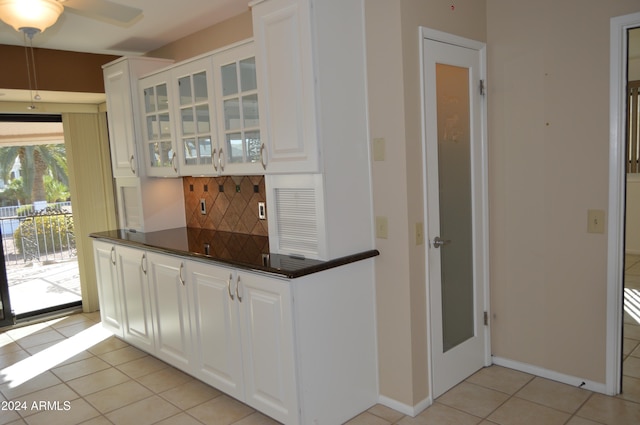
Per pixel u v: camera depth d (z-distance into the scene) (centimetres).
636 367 305
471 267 297
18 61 374
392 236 260
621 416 247
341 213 255
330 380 252
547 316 287
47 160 470
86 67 411
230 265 265
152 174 383
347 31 251
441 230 274
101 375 336
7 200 450
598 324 267
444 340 282
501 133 293
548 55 270
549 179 277
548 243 281
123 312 380
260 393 260
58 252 486
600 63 253
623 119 249
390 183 257
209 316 288
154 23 342
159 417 275
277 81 253
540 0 270
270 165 265
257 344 256
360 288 265
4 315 446
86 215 475
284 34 245
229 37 343
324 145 244
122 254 368
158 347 342
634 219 605
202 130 332
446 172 275
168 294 322
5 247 450
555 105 270
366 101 262
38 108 424
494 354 314
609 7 247
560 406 260
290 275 229
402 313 260
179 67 337
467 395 278
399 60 243
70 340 409
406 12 243
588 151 261
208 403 289
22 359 371
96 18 322
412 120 250
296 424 241
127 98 380
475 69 286
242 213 363
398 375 266
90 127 472
